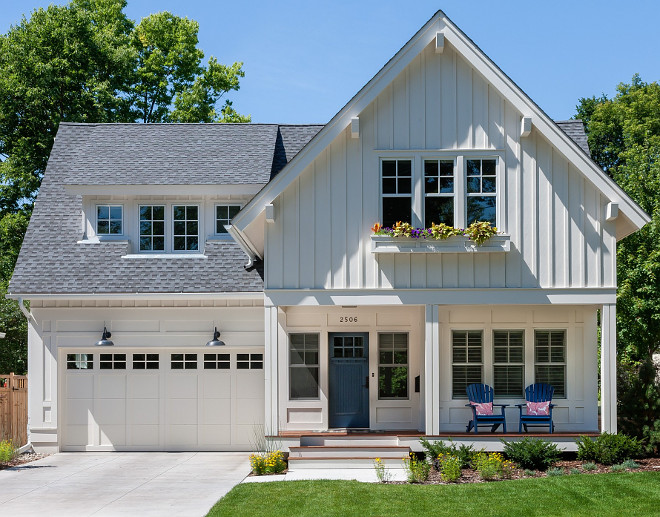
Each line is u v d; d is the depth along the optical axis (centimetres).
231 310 1930
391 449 1616
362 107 1623
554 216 1639
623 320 2188
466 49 1627
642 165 2333
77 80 3272
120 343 1931
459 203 1638
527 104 1616
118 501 1305
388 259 1638
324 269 1639
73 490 1412
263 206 1623
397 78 1653
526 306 1789
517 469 1520
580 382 1775
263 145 2214
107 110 3334
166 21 3788
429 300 1628
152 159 2138
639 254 2156
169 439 1948
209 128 2302
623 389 1733
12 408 1877
